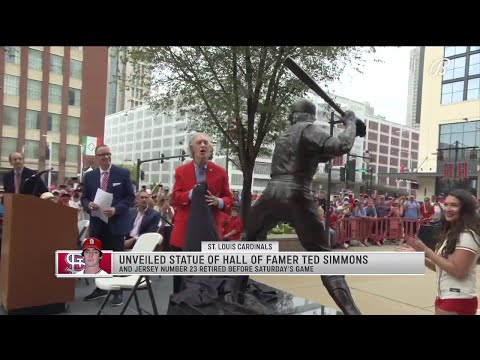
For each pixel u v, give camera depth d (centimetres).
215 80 859
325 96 309
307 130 307
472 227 267
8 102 4103
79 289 532
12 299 394
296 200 307
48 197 532
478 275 700
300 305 350
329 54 802
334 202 1381
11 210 395
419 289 611
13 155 571
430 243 330
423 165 3784
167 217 802
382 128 10131
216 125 912
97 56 4597
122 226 481
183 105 911
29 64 4200
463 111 3522
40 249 409
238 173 5250
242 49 775
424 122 3803
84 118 4544
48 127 4334
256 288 389
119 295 456
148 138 9819
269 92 822
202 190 361
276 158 325
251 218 337
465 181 3259
